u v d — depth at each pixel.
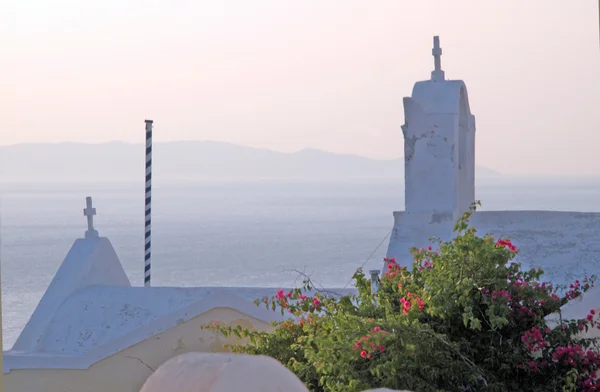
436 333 10.38
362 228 128.50
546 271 13.86
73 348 13.64
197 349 11.07
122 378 11.12
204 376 2.94
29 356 11.23
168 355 11.09
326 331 10.30
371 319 10.02
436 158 15.37
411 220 15.36
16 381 11.23
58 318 14.12
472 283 10.27
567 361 10.16
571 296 10.76
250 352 10.73
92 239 15.22
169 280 67.56
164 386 2.95
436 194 15.38
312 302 11.32
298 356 10.73
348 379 9.73
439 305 10.30
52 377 11.18
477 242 10.59
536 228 15.19
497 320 9.97
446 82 15.78
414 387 9.68
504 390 10.14
